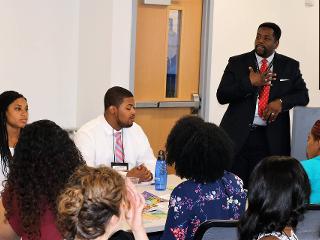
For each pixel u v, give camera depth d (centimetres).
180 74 649
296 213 201
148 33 616
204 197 272
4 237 250
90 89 572
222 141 273
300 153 425
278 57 499
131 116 426
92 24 567
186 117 285
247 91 476
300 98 491
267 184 200
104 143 429
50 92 573
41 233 235
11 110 405
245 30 682
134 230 200
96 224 172
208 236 248
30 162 239
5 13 535
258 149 495
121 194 178
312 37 738
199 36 657
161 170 390
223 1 659
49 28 564
